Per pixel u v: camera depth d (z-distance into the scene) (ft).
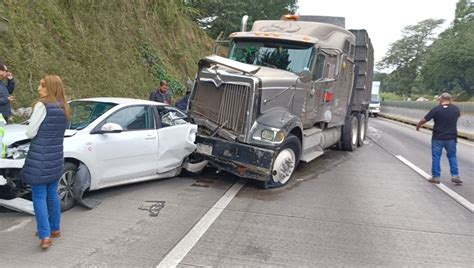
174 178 24.22
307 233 15.88
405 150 40.45
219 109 23.15
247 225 16.52
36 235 14.60
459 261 13.76
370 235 15.96
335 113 32.42
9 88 23.29
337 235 15.81
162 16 60.49
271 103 22.97
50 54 34.17
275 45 27.35
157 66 51.06
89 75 37.96
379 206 20.06
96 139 18.40
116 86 40.70
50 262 12.49
